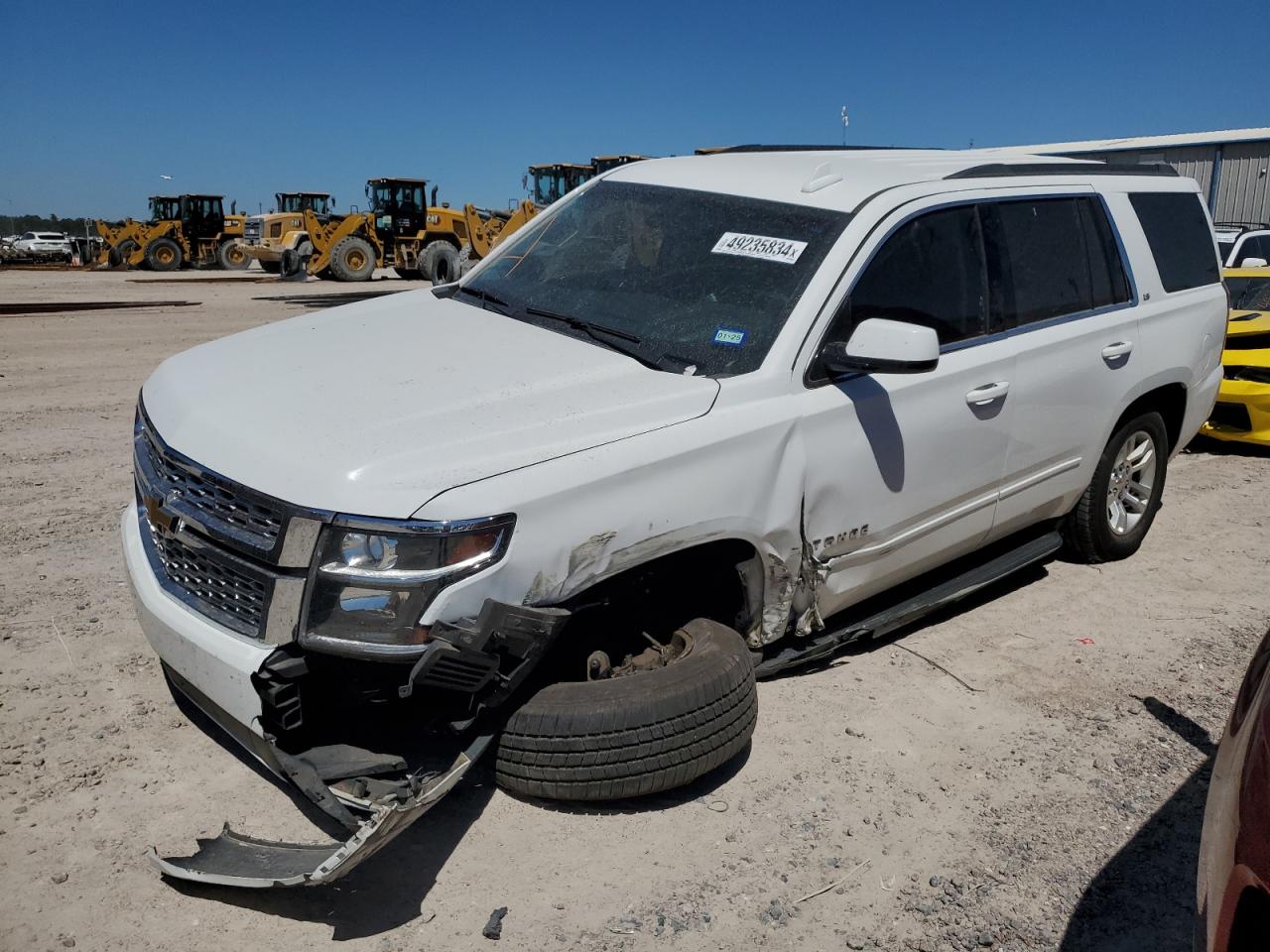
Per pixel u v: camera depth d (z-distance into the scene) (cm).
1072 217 492
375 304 444
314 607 275
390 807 270
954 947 288
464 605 279
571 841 322
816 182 418
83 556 520
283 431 298
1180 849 334
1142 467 566
